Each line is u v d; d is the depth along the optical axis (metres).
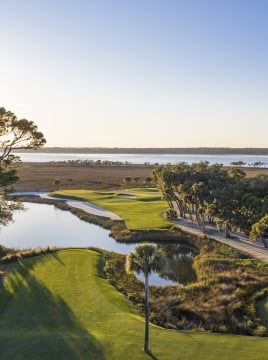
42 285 41.62
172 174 87.00
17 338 29.44
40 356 26.70
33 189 140.12
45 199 116.81
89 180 173.38
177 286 43.84
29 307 35.84
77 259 51.78
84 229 79.94
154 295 41.28
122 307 35.91
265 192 67.62
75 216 94.19
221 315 35.16
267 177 80.94
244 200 62.94
